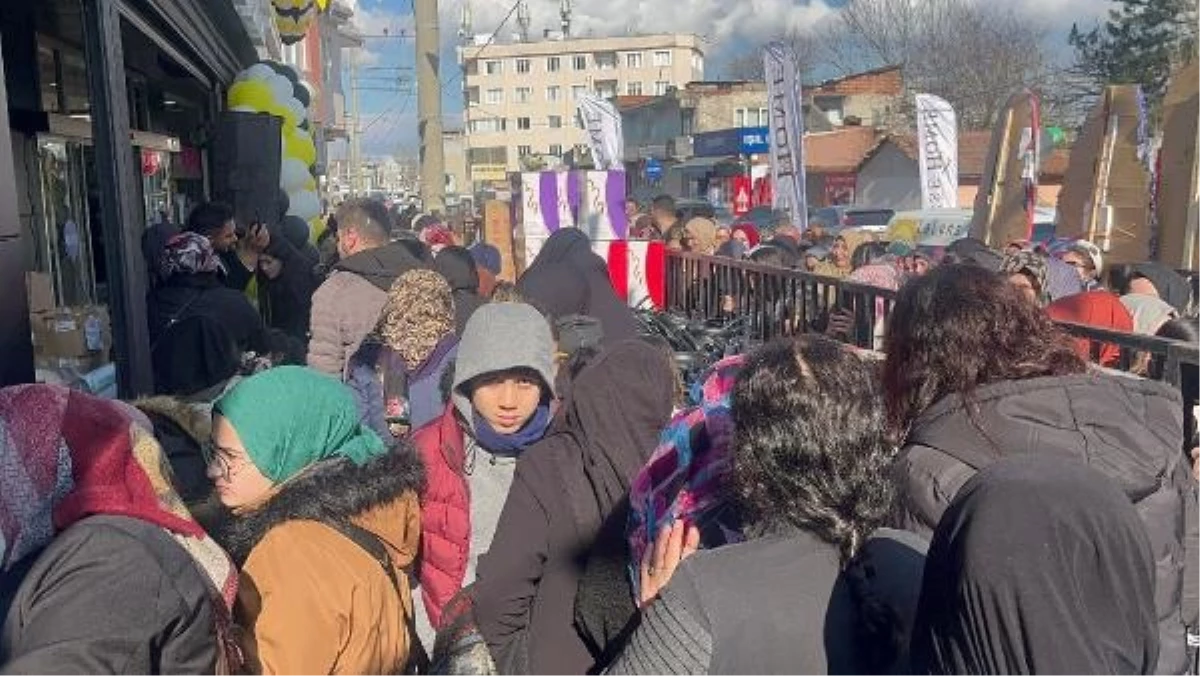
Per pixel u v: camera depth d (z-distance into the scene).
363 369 4.18
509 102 116.62
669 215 12.99
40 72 7.23
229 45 10.28
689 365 6.19
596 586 2.33
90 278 8.16
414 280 4.12
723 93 63.31
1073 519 1.46
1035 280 5.21
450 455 2.89
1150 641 1.50
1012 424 2.14
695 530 2.00
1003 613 1.43
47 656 1.57
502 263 10.92
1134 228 8.72
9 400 1.77
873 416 1.85
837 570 1.80
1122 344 3.73
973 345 2.26
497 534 2.49
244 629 2.07
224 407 2.29
